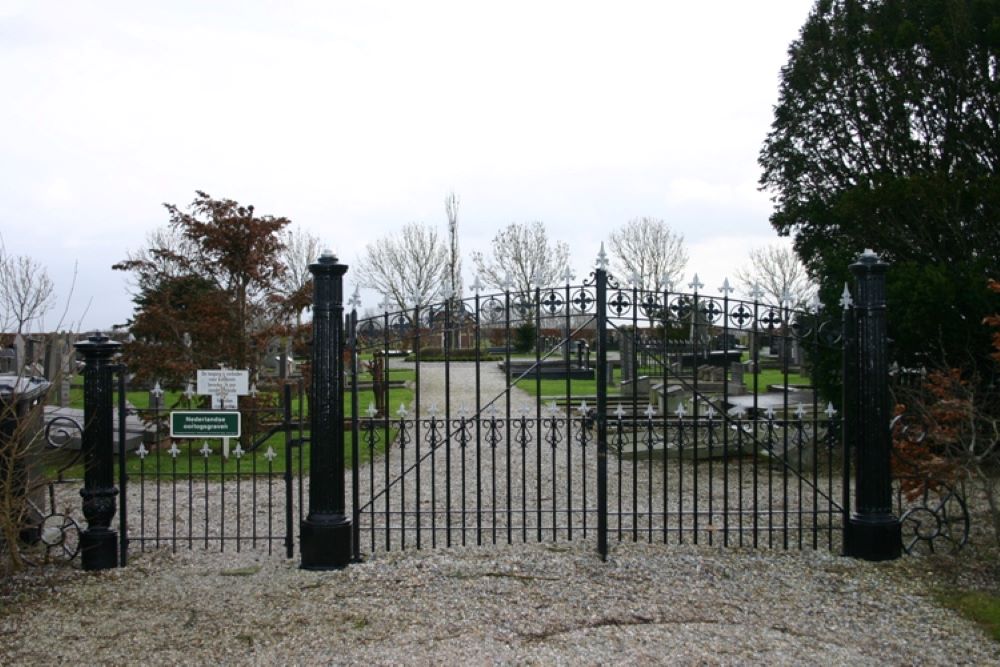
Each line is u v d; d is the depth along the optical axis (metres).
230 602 5.28
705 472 10.32
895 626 4.84
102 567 6.05
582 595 5.29
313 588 5.52
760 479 9.90
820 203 13.46
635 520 6.52
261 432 12.72
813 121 13.70
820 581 5.61
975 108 11.66
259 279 12.04
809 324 6.50
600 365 6.06
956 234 10.97
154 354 11.49
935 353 9.98
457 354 30.67
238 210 12.05
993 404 8.74
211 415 6.36
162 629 4.84
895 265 11.23
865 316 6.11
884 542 6.07
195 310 11.83
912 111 12.38
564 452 12.23
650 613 4.98
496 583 5.53
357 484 6.12
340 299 6.04
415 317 6.23
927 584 5.57
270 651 4.49
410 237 50.00
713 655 4.36
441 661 4.30
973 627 4.83
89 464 6.07
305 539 5.95
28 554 6.39
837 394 10.55
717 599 5.24
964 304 9.91
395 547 6.71
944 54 11.45
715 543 6.72
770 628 4.77
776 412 12.18
